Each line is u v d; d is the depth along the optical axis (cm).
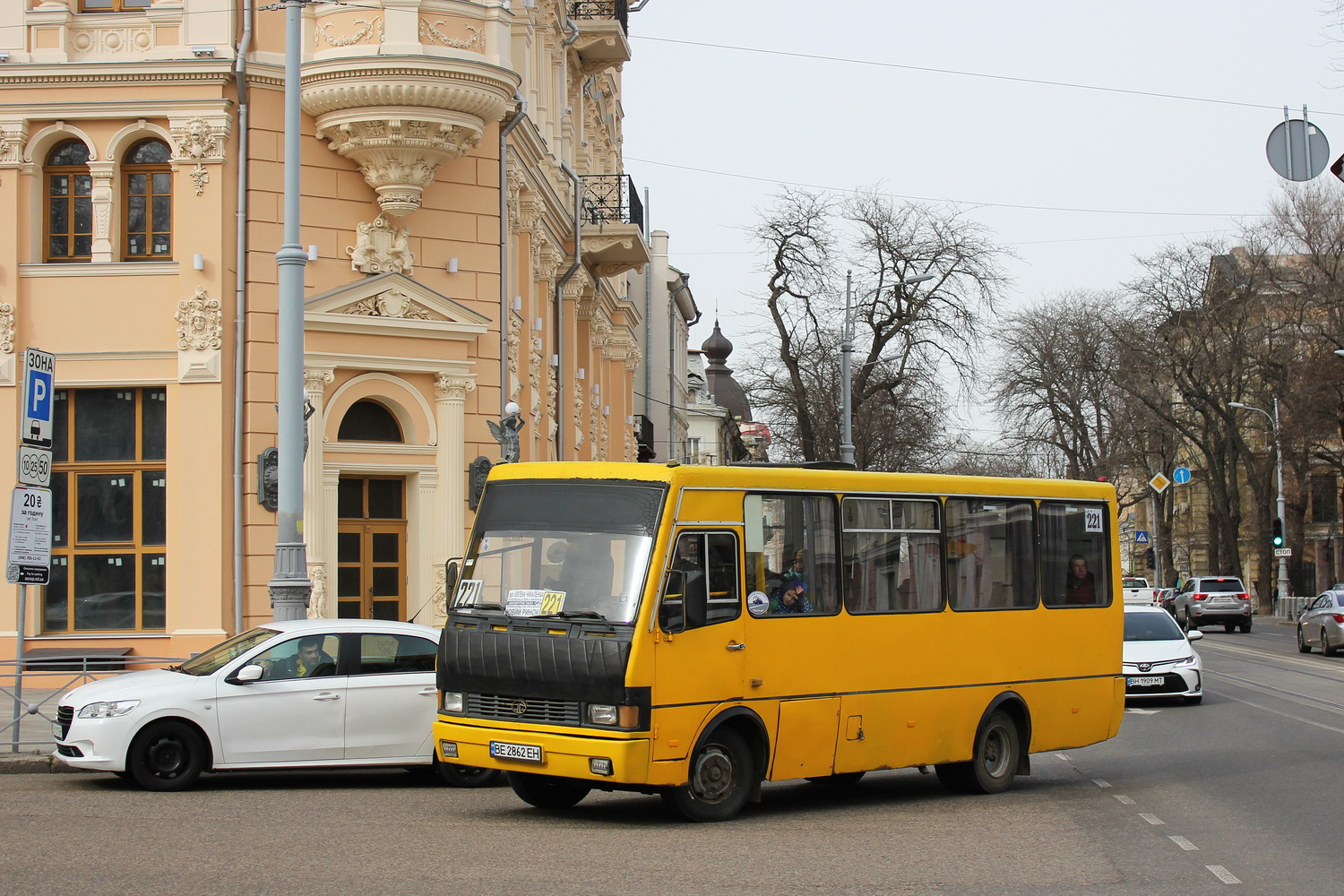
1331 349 5294
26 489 1570
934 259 5078
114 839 1086
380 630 1482
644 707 1173
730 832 1184
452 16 2445
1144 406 6688
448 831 1156
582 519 1237
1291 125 2112
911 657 1411
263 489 2370
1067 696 1587
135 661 2033
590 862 1024
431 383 2519
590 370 3825
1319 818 1275
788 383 5206
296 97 1766
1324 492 7950
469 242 2564
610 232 3550
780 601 1296
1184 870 1034
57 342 2389
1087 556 1636
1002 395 7006
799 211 5075
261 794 1383
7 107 2386
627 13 3972
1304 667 3391
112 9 2441
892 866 1039
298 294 1745
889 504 1414
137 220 2434
